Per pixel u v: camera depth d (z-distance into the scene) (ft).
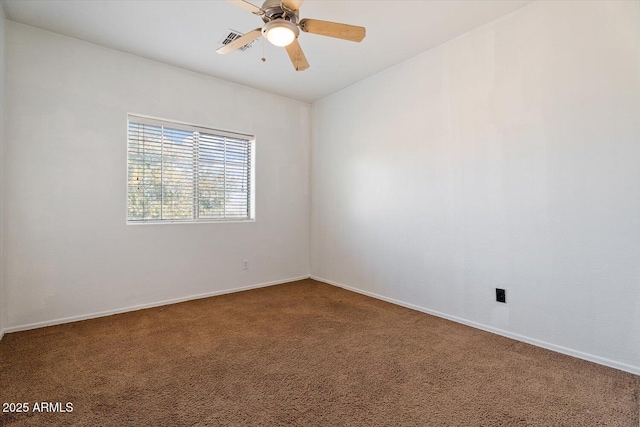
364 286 12.39
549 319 7.51
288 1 5.89
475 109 8.86
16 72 8.41
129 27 8.70
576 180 7.09
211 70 11.43
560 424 4.88
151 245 10.64
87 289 9.48
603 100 6.72
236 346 7.62
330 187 13.98
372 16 8.18
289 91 13.53
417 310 10.41
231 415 5.05
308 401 5.43
